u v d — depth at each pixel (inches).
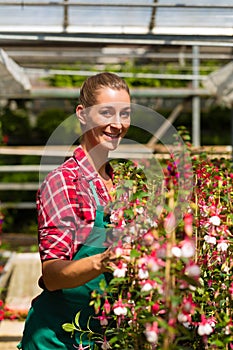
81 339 125.0
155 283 103.2
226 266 136.6
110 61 569.0
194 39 289.7
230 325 116.8
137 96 525.0
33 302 131.0
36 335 126.5
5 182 653.3
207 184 154.0
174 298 94.7
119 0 277.1
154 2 276.4
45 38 290.0
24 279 397.1
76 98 567.8
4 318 329.4
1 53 368.8
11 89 497.0
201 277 137.9
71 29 287.7
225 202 153.4
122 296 119.3
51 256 118.1
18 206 609.0
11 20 284.8
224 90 470.9
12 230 641.0
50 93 523.5
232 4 274.7
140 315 109.6
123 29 289.4
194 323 111.6
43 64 518.3
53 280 116.2
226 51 535.8
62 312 125.9
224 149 480.7
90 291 123.6
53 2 274.7
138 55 498.0
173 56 490.0
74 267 112.1
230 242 130.3
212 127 681.6
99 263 110.0
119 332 115.6
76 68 550.0
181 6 275.0
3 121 652.7
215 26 287.4
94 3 275.4
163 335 97.0
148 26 288.7
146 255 104.0
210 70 583.8
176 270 102.9
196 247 138.4
